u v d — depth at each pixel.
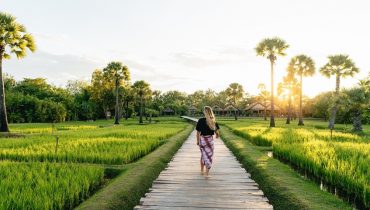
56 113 67.31
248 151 17.08
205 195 9.28
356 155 12.16
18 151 14.74
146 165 12.52
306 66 59.50
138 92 81.31
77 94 99.19
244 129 33.69
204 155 11.52
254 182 10.98
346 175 9.12
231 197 9.08
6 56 30.77
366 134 35.62
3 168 10.08
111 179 11.30
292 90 86.25
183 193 9.49
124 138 22.86
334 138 23.86
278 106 115.62
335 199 7.77
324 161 10.98
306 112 108.94
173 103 144.00
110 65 66.75
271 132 28.11
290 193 8.27
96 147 16.52
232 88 119.19
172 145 20.72
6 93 64.44
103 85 85.50
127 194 8.45
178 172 12.73
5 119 30.14
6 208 6.51
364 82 39.69
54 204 7.34
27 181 8.45
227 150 20.86
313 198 7.80
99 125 54.66
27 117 63.97
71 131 34.34
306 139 21.20
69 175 9.09
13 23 29.88
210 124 11.36
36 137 23.30
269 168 11.79
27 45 31.25
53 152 14.35
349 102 38.78
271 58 46.91
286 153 14.30
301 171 12.05
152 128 41.88
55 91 89.56
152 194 9.38
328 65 51.31
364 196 7.89
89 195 9.10
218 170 13.20
